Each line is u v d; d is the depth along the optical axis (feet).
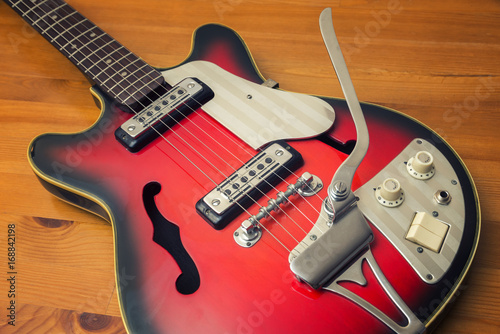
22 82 2.79
